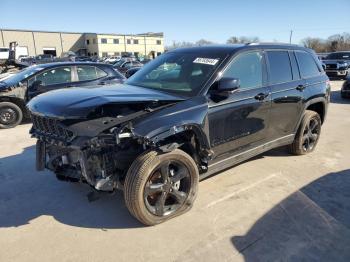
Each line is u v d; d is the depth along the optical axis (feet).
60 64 27.61
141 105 11.21
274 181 15.43
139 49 283.38
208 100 12.62
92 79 28.25
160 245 10.77
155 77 14.52
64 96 11.85
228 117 13.34
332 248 10.57
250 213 12.60
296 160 18.22
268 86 15.29
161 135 10.89
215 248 10.59
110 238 11.17
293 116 17.20
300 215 12.46
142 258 10.17
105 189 11.28
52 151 12.50
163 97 11.85
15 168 17.35
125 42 274.57
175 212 12.21
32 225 11.97
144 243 10.87
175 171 12.16
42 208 13.15
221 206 13.12
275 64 15.96
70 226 11.88
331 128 26.02
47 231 11.59
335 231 11.46
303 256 10.19
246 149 14.85
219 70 13.25
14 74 29.53
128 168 11.82
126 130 10.64
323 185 15.06
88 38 270.87
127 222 12.10
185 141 12.34
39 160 13.01
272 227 11.69
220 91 12.55
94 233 11.46
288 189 14.62
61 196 14.14
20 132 25.68
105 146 10.88
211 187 14.74
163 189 11.69
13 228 11.78
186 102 12.12
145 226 11.83
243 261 9.98
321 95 18.69
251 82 14.53
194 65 13.94
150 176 11.30
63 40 265.54
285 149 19.53
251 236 11.18
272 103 15.38
